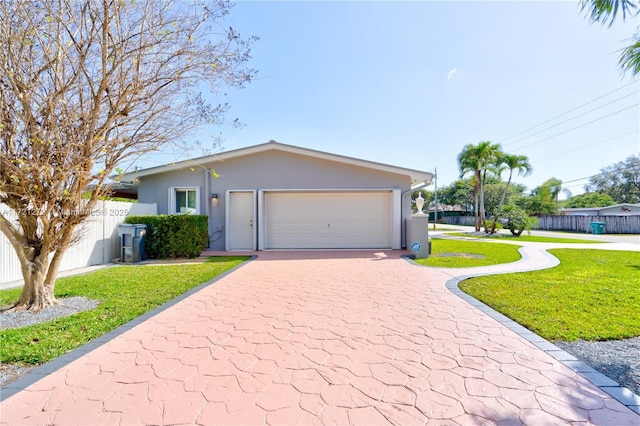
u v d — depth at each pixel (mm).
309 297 5023
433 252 11070
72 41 4031
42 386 2455
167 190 11539
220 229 11508
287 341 3314
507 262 8641
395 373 2654
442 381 2527
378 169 11297
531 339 3340
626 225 23609
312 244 11602
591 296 4977
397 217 11328
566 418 2076
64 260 7512
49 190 4102
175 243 9594
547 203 39156
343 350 3094
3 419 2072
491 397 2311
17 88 3730
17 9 3646
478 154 22844
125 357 2951
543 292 5227
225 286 5785
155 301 4801
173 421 2059
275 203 11664
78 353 3025
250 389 2422
